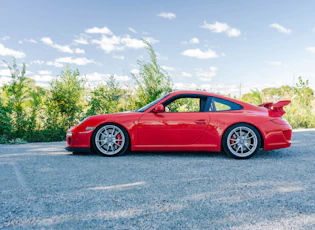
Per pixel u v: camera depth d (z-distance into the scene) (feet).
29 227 7.73
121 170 13.87
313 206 9.11
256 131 16.76
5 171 13.69
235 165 14.98
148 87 30.12
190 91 18.07
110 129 17.58
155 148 17.19
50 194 10.34
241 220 8.11
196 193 10.41
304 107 40.65
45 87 28.43
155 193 10.43
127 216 8.43
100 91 29.60
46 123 27.91
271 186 11.23
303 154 18.16
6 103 27.17
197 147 17.01
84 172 13.48
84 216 8.43
